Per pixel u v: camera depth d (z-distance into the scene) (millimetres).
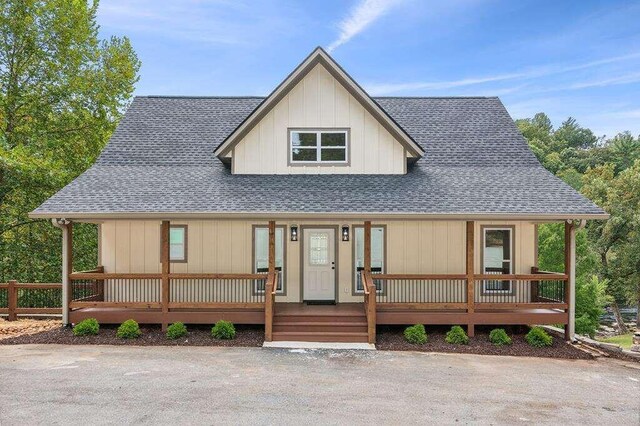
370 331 12281
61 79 22078
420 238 14734
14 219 21172
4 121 21266
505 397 8352
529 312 13055
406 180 14633
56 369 9516
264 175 14930
